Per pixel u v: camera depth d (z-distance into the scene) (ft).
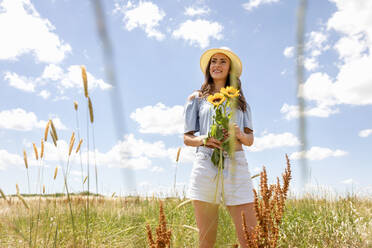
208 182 7.01
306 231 10.28
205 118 8.02
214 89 8.65
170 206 12.00
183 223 9.24
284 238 9.10
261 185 5.50
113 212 12.08
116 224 11.47
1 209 10.48
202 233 6.86
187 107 8.32
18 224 9.36
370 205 13.55
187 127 8.17
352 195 14.71
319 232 10.27
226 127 6.82
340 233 9.96
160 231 5.02
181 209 11.48
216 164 6.98
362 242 8.95
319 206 11.91
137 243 6.81
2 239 8.91
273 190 5.85
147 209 11.62
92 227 9.07
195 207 7.26
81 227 8.19
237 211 6.99
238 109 7.84
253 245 5.17
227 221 6.87
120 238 9.89
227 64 8.57
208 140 7.13
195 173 7.39
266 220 5.24
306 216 11.27
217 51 8.55
